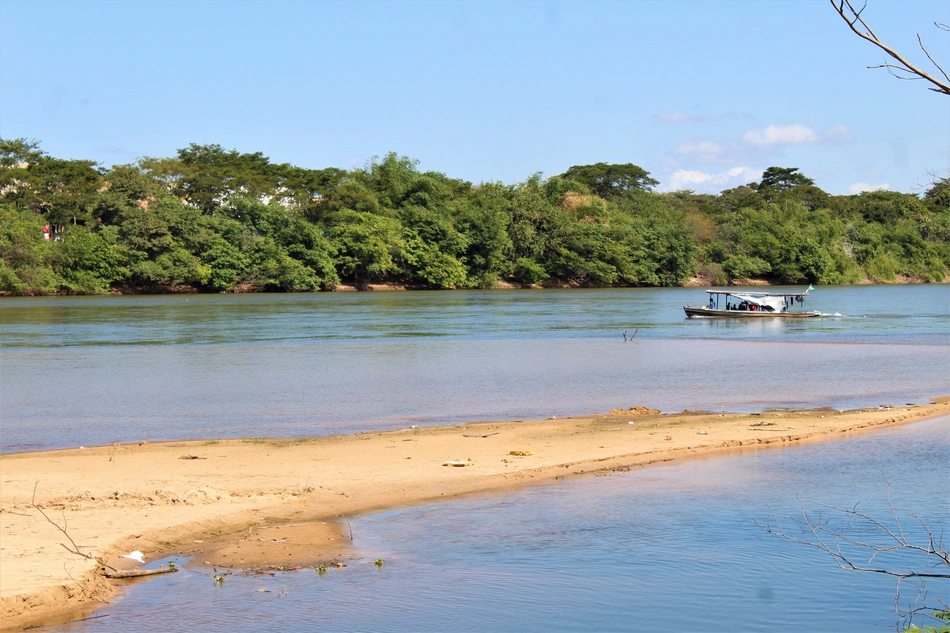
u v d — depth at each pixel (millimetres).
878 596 11625
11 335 53188
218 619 10945
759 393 30031
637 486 17109
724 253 141875
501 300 95938
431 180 131500
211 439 22203
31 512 15016
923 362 39156
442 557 13172
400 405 27688
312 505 15859
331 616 10984
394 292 116688
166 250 107688
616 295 109125
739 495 16438
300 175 134250
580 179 172250
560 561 12961
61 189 112750
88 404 28047
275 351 44281
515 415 25812
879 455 19656
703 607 11164
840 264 143750
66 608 11211
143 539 13781
